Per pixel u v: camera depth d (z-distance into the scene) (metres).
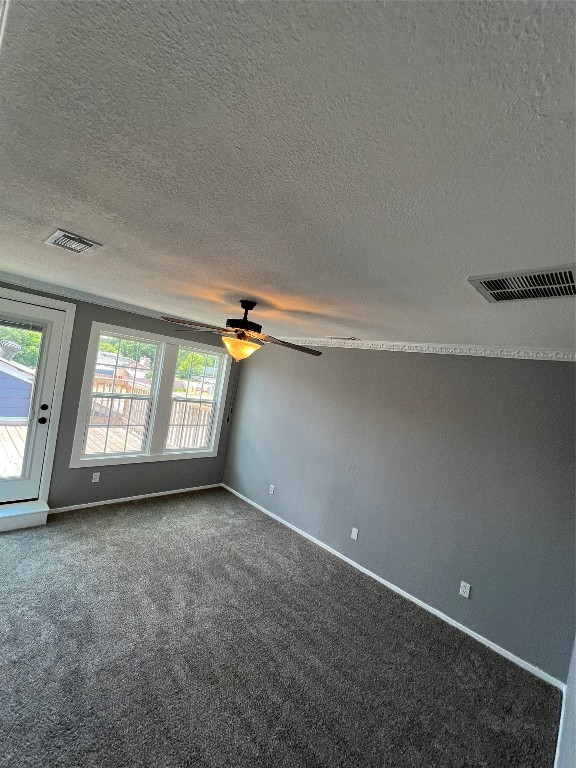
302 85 0.63
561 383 2.70
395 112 0.65
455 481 3.16
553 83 0.53
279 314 2.98
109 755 1.66
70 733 1.73
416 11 0.47
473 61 0.52
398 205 0.97
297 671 2.33
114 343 4.21
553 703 2.39
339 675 2.35
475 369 3.12
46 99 0.78
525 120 0.61
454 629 3.01
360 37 0.52
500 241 1.08
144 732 1.79
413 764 1.87
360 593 3.30
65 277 2.90
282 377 4.74
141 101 0.75
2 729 1.69
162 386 4.59
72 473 3.99
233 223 1.29
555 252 1.10
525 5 0.44
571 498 2.61
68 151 0.98
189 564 3.33
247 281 2.06
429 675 2.48
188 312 3.83
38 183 1.21
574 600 2.55
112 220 1.45
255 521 4.43
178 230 1.44
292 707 2.06
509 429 2.91
